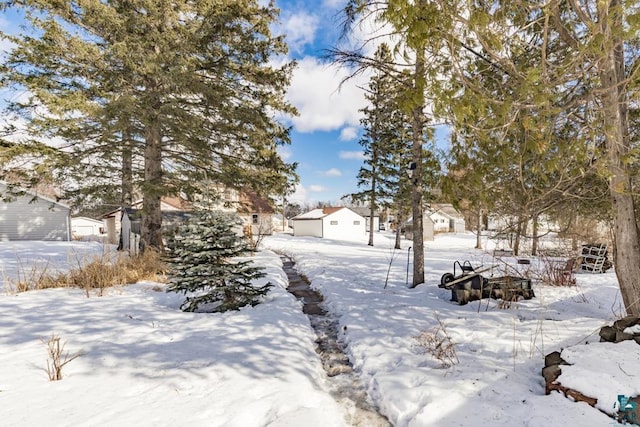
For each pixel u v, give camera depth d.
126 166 13.95
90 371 3.59
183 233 6.83
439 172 2.98
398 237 23.77
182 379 3.43
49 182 10.95
